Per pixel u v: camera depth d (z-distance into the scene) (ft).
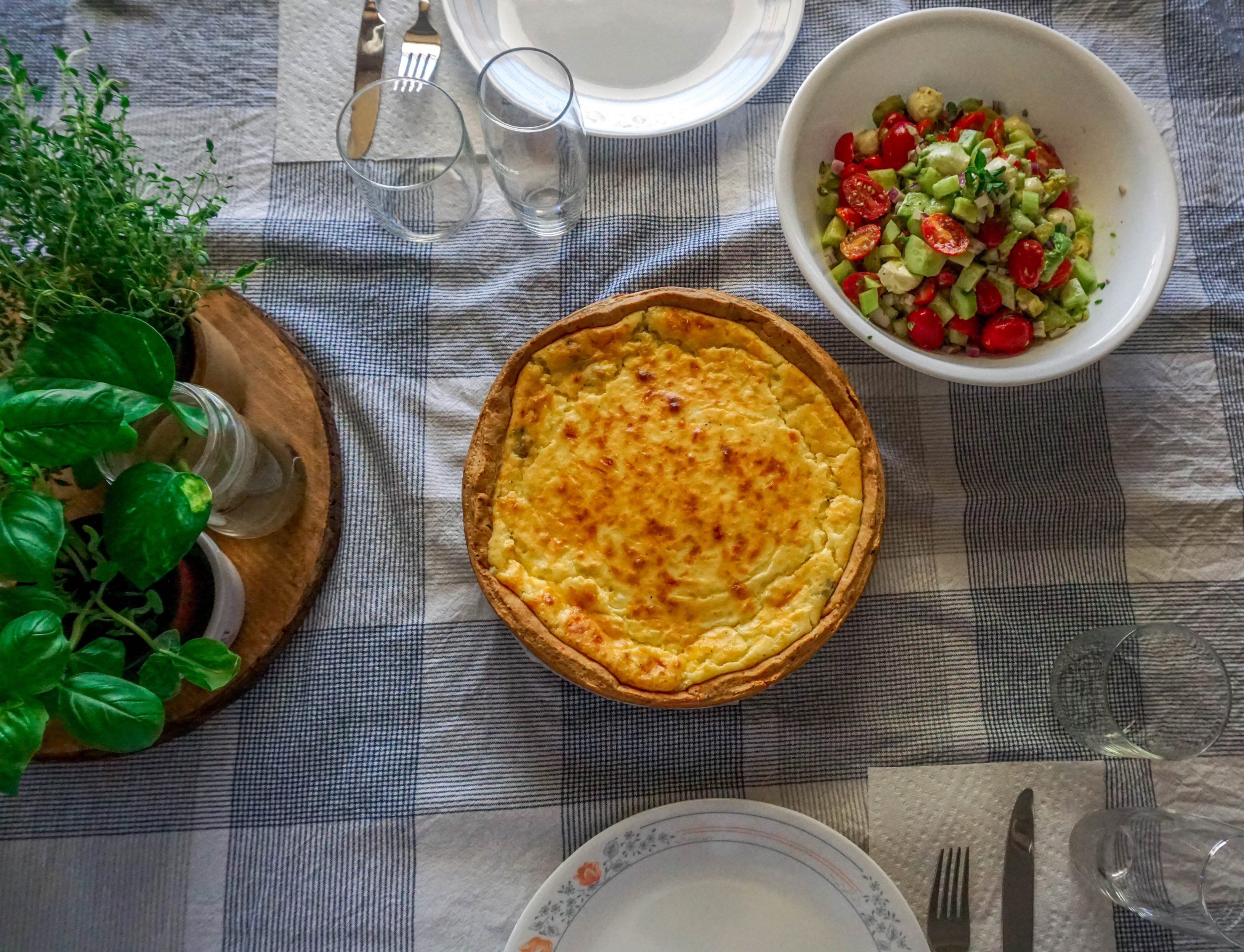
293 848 5.67
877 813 5.76
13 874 5.58
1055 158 6.16
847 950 5.29
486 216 6.53
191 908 5.59
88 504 5.25
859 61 5.90
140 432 4.46
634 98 6.56
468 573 6.05
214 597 5.13
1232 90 6.74
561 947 5.28
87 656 3.85
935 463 6.27
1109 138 5.91
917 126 6.08
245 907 5.61
